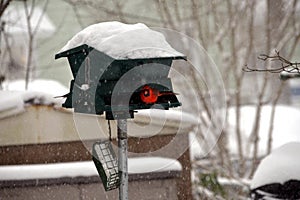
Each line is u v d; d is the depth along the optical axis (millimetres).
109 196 10695
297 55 24969
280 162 8648
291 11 18625
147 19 18578
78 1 18516
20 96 10844
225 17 19547
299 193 8383
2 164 10758
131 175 10836
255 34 19266
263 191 8602
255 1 18672
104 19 19031
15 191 10414
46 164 10820
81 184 10609
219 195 15172
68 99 7691
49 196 10500
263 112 21250
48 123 10945
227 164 19172
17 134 10820
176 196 11250
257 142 17703
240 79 18703
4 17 18219
